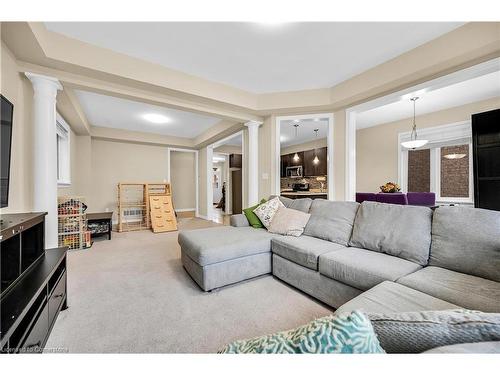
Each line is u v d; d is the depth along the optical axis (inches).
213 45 92.6
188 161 307.3
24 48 78.3
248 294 77.8
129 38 88.2
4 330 32.6
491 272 50.3
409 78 99.9
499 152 100.8
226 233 100.0
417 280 50.8
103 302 71.8
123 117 175.9
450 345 16.8
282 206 110.8
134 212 236.1
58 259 62.6
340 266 63.7
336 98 129.6
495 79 115.9
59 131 141.2
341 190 139.0
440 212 64.4
